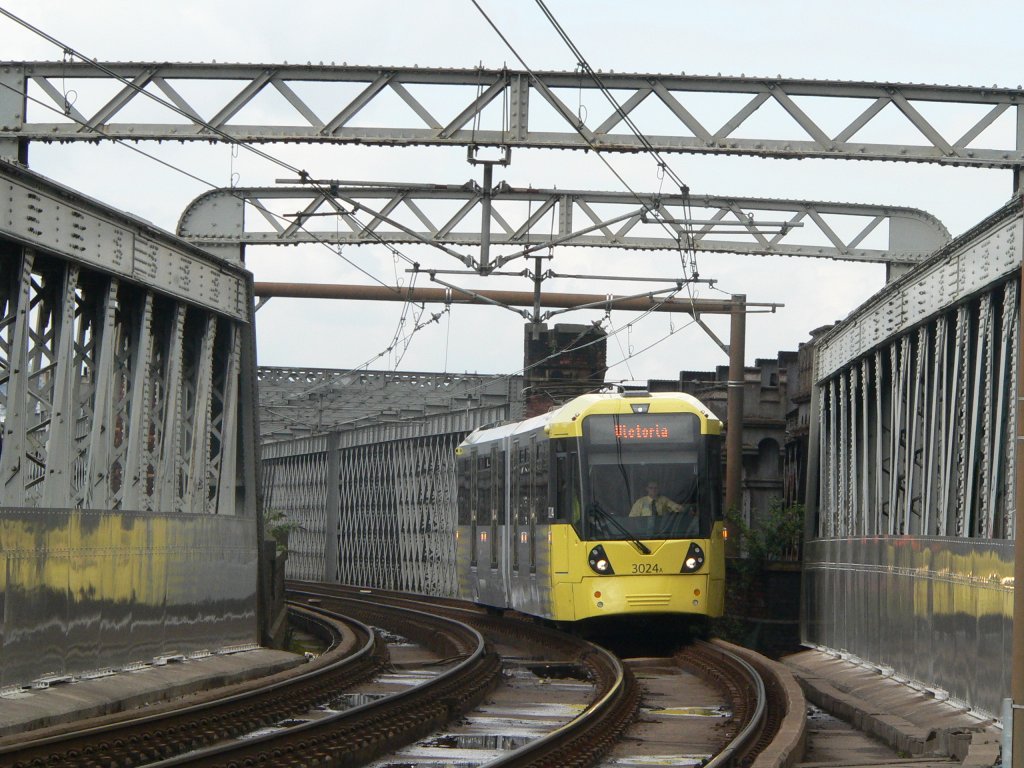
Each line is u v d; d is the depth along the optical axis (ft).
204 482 131.03
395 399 290.56
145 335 115.55
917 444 128.88
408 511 309.42
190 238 161.48
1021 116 131.34
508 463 181.16
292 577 391.45
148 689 101.40
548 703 107.76
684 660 138.51
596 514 149.69
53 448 99.25
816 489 177.17
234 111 132.36
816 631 167.94
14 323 94.27
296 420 291.38
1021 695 60.39
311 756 71.67
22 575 91.86
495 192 158.92
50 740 71.61
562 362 246.06
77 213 101.81
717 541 151.53
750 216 163.12
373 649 143.33
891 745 90.89
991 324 104.22
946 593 106.73
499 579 184.75
